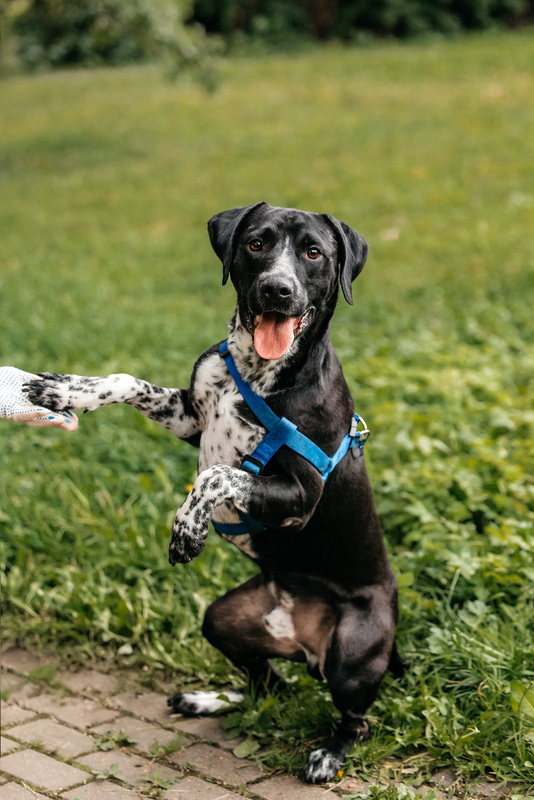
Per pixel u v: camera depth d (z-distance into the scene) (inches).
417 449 187.6
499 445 191.8
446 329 285.7
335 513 120.4
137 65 1079.0
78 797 111.2
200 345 273.1
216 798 111.7
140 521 177.9
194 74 571.2
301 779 115.9
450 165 529.0
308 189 501.0
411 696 126.6
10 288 350.3
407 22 1074.1
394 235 412.8
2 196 549.6
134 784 114.6
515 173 501.4
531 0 1114.1
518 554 147.5
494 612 141.7
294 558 122.6
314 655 128.6
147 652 144.2
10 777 115.6
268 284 109.6
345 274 118.8
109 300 335.6
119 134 698.8
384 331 287.9
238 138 652.1
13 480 193.3
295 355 115.0
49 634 151.8
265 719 127.0
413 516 164.2
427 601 140.6
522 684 114.3
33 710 132.3
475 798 110.0
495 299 313.1
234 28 1100.5
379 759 118.0
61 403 112.6
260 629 126.6
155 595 156.3
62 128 738.8
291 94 790.5
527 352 255.6
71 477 194.7
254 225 118.3
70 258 410.0
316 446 113.0
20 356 260.8
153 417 121.4
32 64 1096.8
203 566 158.2
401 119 663.8
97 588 156.1
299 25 1099.9
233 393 116.3
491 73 792.3
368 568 123.6
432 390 223.0
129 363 252.2
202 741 124.6
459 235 401.1
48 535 172.6
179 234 446.0
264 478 111.2
